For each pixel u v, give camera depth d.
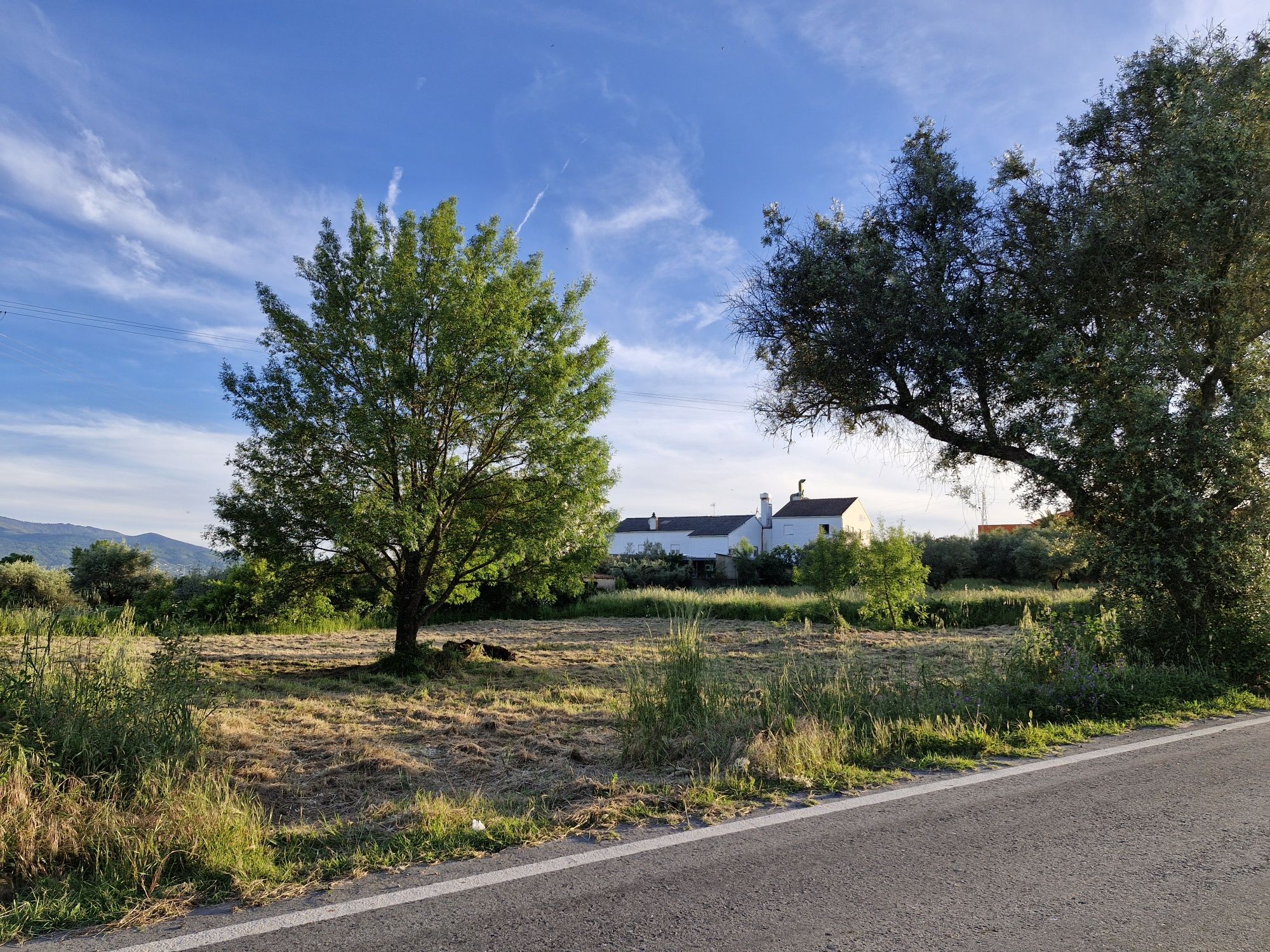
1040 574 44.12
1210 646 10.37
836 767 5.96
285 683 11.63
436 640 20.06
